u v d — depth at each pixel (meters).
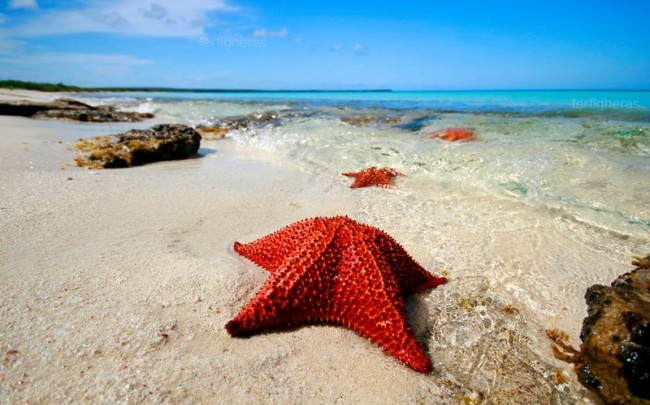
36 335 0.58
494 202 1.29
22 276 0.72
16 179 1.32
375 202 1.33
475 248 1.00
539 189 1.35
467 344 0.67
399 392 0.57
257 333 0.65
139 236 0.94
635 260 0.92
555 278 0.85
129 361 0.56
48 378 0.52
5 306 0.63
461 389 0.58
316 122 2.91
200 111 4.38
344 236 0.69
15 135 2.31
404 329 0.60
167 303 0.68
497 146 1.80
